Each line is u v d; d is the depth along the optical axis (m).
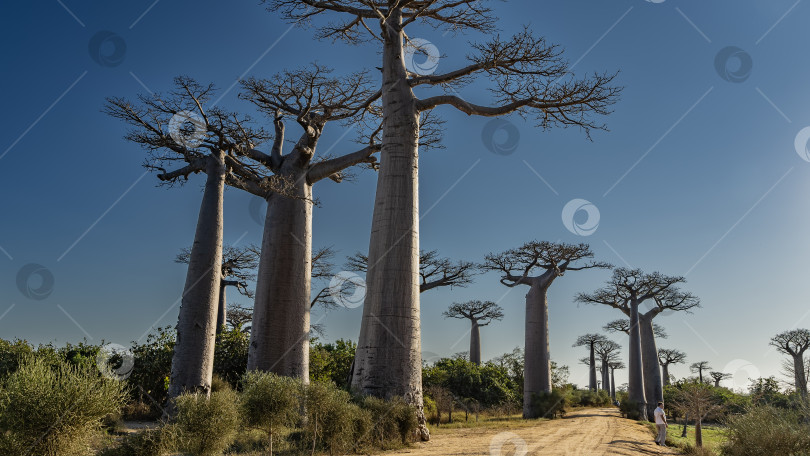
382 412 10.92
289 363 14.51
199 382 12.64
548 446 12.55
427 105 14.51
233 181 15.52
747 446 9.09
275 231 15.34
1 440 5.13
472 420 24.80
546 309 30.38
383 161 14.01
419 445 11.36
